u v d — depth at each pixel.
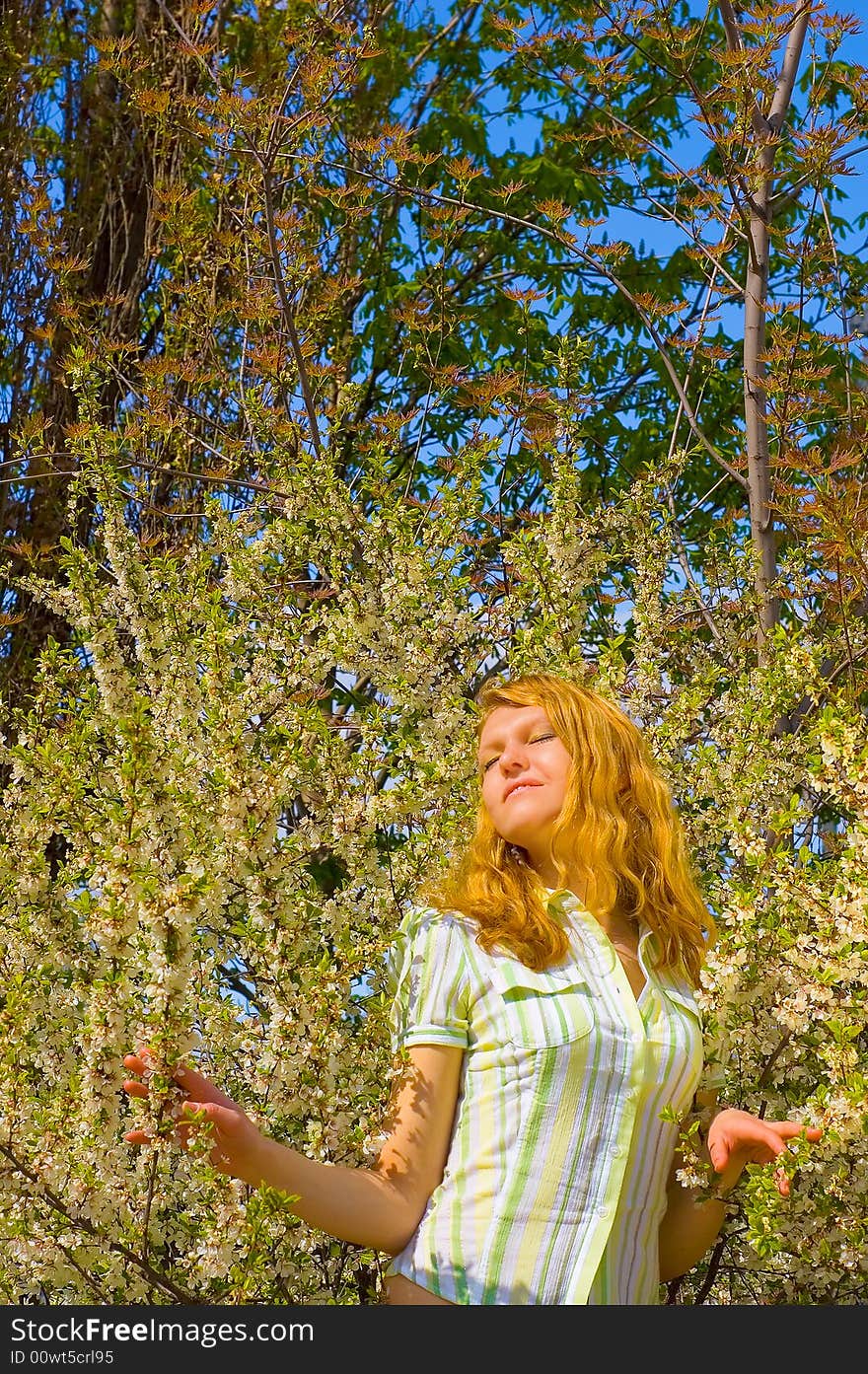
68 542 2.67
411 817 2.44
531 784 1.90
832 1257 1.82
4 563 4.45
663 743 2.75
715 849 2.78
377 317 5.70
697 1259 1.80
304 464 3.24
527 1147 1.58
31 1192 1.78
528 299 4.36
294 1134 2.16
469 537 3.64
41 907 2.07
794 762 2.79
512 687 2.03
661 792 1.96
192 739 2.53
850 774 1.88
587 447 5.49
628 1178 1.62
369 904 2.35
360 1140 1.71
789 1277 2.05
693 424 3.91
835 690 2.76
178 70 5.10
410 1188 1.61
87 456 3.14
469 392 4.09
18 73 5.13
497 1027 1.66
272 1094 1.77
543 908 1.76
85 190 5.26
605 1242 1.55
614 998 1.70
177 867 1.96
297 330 4.43
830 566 3.16
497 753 1.96
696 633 3.98
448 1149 1.66
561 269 5.85
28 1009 1.97
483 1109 1.62
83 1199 1.76
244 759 2.05
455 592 3.10
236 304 4.28
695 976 1.90
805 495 3.33
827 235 4.30
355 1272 2.20
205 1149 1.49
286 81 4.25
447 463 3.68
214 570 3.92
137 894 1.62
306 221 4.82
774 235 3.96
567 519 3.07
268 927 1.90
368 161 4.63
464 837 2.31
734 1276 2.32
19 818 2.13
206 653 2.66
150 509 3.96
